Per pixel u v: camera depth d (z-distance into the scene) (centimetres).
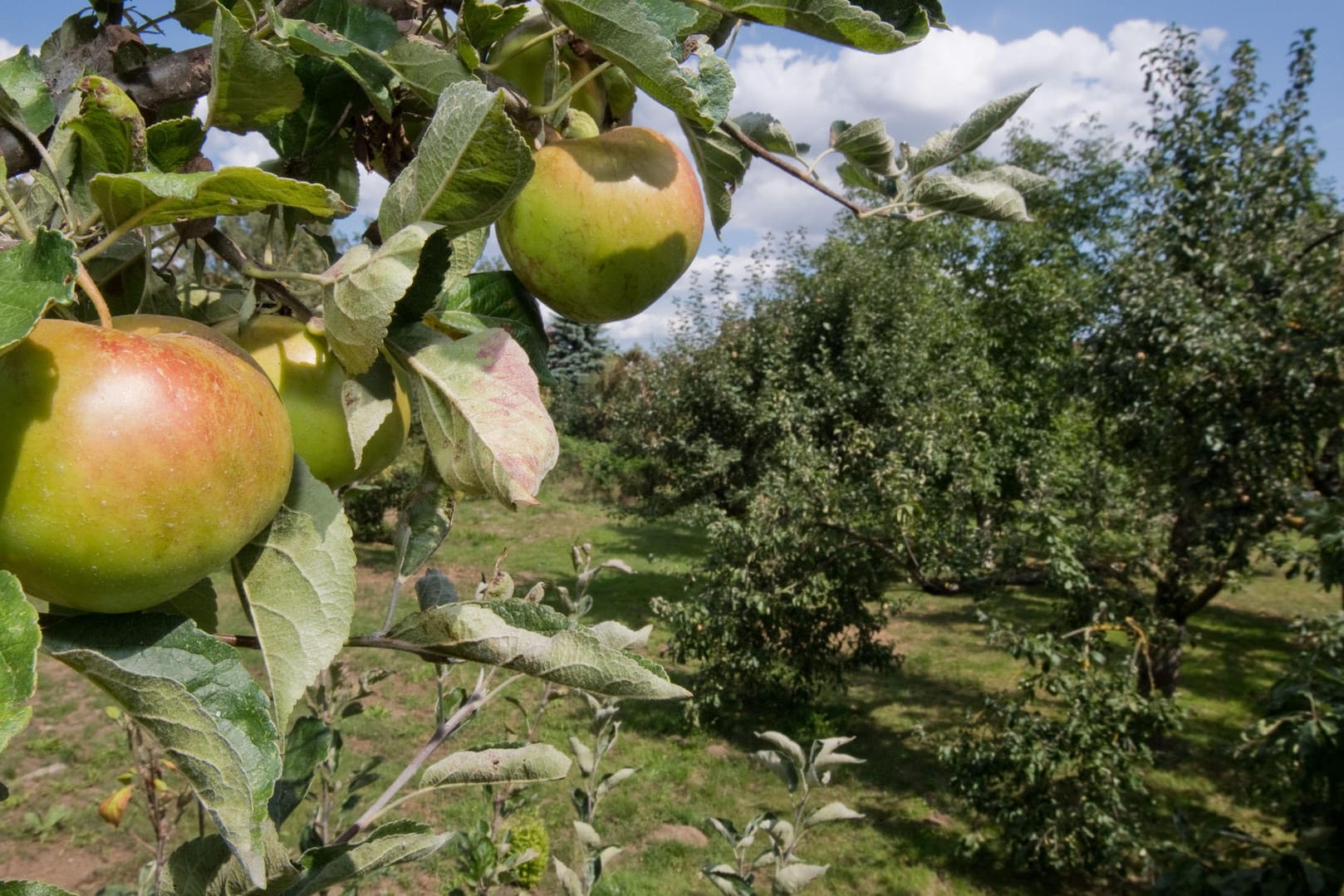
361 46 90
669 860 604
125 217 62
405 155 108
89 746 711
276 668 74
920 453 889
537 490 74
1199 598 772
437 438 79
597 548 1841
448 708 239
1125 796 710
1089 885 608
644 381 1407
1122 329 738
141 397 57
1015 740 614
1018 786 641
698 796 715
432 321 94
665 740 826
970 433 987
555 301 104
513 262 102
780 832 302
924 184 153
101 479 55
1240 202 729
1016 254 2131
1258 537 689
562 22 84
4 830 582
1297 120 720
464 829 596
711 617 853
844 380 1130
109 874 537
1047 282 1833
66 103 78
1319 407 654
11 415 55
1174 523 766
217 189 59
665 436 1275
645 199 100
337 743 274
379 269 72
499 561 152
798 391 1149
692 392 1232
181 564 59
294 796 116
